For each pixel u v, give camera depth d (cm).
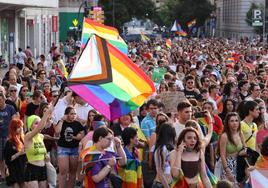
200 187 1719
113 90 1892
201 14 18988
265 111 2497
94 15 7325
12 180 2077
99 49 1920
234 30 19062
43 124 2017
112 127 2125
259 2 17700
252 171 1519
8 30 8438
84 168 1755
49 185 2136
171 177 1755
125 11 15288
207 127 2192
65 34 13825
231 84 2978
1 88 2612
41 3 8025
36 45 10294
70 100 2447
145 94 1956
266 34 14950
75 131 2236
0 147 2456
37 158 2059
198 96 2933
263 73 3959
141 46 9231
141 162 1989
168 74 3422
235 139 2022
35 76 4097
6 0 6669
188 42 12206
